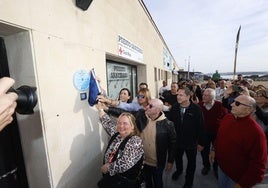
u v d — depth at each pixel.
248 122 1.78
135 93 5.62
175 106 2.88
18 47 1.39
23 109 0.88
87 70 2.13
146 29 5.83
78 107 1.94
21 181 1.53
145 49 5.69
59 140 1.64
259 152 1.67
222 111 3.14
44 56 1.47
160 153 2.20
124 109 2.49
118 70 4.11
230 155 1.89
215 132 3.12
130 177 1.67
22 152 1.54
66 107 1.74
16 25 1.22
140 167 1.75
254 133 1.70
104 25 2.60
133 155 1.67
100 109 2.20
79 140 1.96
